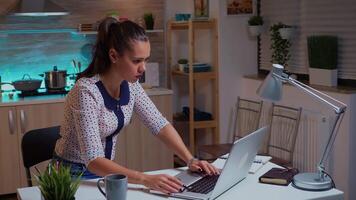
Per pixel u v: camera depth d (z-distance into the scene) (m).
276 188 1.96
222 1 4.43
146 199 1.83
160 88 4.51
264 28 4.51
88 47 4.62
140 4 4.72
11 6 4.30
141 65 1.96
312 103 3.78
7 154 3.96
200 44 4.84
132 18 4.71
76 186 1.67
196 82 5.01
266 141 4.09
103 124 2.02
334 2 3.72
